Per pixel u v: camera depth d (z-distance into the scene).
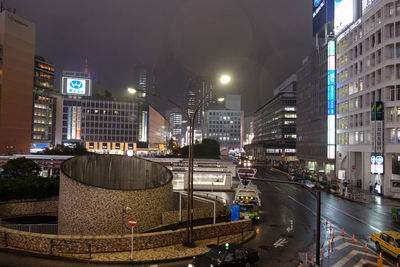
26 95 116.69
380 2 49.19
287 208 34.88
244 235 22.16
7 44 108.12
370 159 52.25
